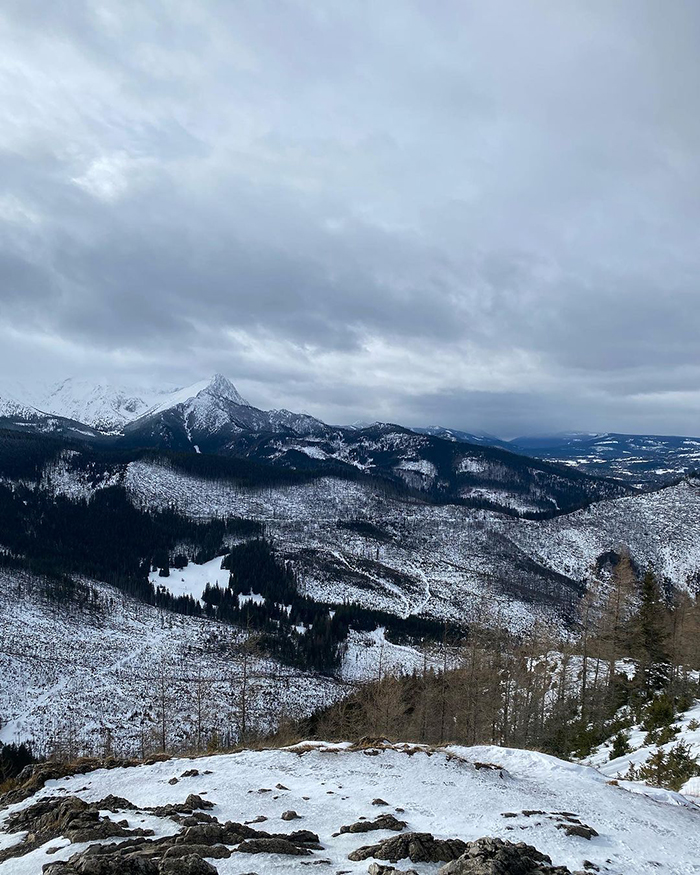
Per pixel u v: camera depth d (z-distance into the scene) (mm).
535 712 44719
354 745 22656
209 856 10461
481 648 48438
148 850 10672
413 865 10453
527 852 10891
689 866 11906
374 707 50375
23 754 54750
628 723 39531
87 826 12195
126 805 14188
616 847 12633
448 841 11344
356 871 10008
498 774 19531
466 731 45344
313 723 62250
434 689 49438
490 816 14227
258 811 14195
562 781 19438
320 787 16625
